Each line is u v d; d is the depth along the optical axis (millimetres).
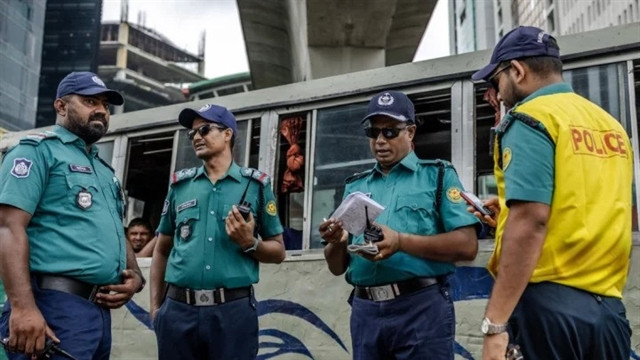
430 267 2809
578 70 3891
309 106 4805
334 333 4211
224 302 3141
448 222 2844
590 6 45656
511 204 1933
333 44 13320
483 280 3807
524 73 2123
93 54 81562
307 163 4711
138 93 111500
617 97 3732
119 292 2973
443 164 2986
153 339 4773
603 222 1928
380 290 2828
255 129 5039
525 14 63531
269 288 4508
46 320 2701
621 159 2045
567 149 1937
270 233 3402
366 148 4520
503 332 1864
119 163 5578
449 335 2773
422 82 4363
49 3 82188
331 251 3096
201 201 3281
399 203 2938
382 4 11922
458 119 4168
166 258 3582
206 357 3182
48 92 80125
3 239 2643
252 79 18484
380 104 3012
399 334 2764
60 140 2951
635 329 3447
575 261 1915
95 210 2926
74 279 2793
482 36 76000
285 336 4383
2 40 49000
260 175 3418
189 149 5270
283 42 16156
